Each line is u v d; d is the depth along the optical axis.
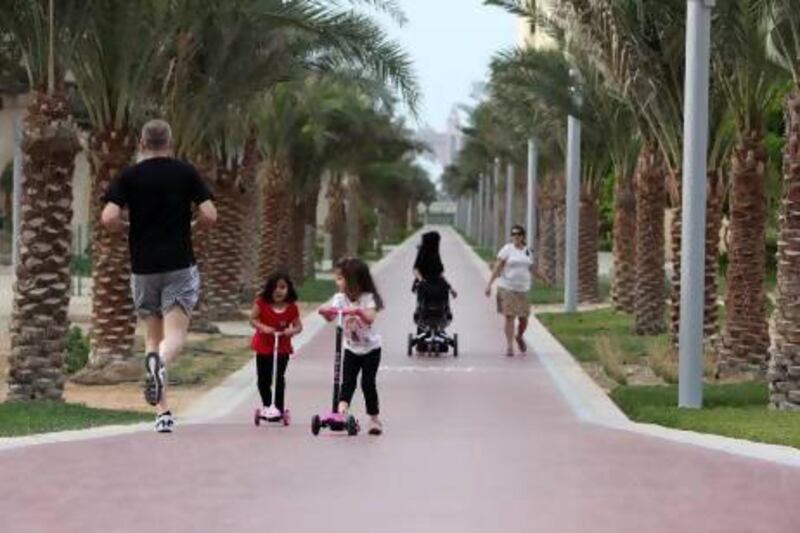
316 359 27.58
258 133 46.09
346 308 15.48
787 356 19.50
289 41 28.61
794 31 19.41
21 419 16.78
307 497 11.01
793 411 18.89
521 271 28.73
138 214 13.49
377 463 12.90
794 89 19.73
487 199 121.12
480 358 28.19
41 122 19.98
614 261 43.03
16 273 20.69
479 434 15.60
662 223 35.28
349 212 83.88
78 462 12.55
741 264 24.69
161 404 14.60
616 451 13.75
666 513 10.38
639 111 28.05
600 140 44.72
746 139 24.38
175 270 13.49
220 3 25.33
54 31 19.67
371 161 73.44
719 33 22.73
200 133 28.92
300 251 57.84
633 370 26.56
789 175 19.70
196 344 30.09
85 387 23.52
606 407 20.14
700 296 19.62
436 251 28.67
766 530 9.75
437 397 21.20
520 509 10.56
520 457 13.34
